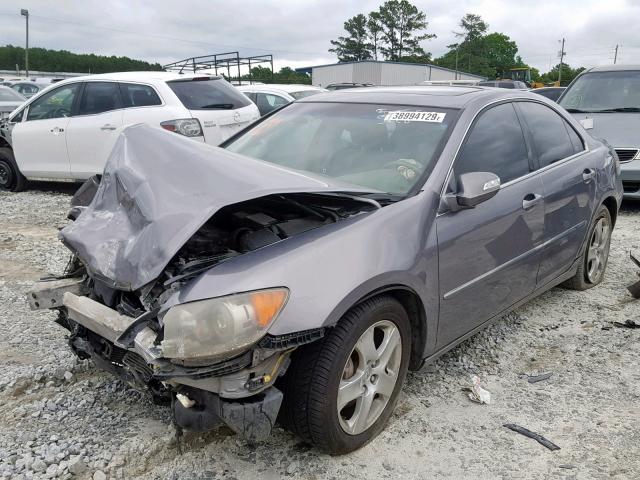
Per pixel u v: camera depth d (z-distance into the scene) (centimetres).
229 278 252
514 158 394
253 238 282
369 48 10862
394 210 303
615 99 904
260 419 248
